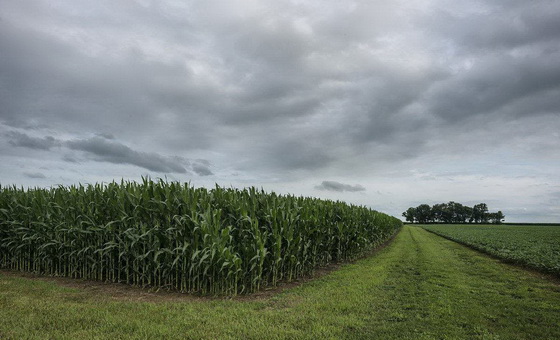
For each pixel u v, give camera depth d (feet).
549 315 26.63
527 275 44.91
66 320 23.20
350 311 26.71
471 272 46.62
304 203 49.55
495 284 38.24
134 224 35.50
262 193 43.21
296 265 41.45
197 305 27.22
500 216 490.08
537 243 93.50
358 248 63.67
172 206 33.17
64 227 40.29
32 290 31.99
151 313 24.95
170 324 22.67
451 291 34.27
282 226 38.40
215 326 22.29
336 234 56.29
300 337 20.70
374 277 41.32
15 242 45.32
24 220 43.68
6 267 47.01
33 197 44.70
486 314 26.53
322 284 37.14
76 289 33.22
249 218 33.53
